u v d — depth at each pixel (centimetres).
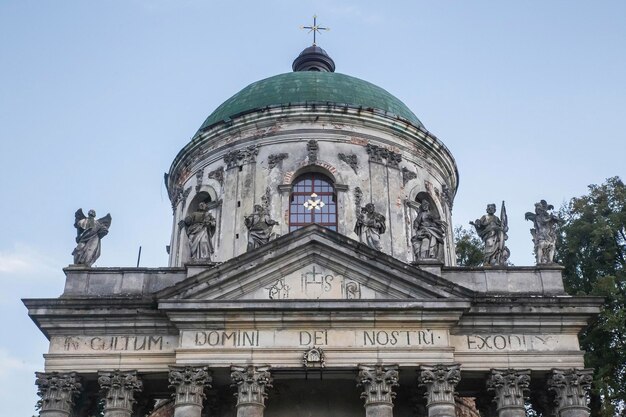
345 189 3316
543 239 2750
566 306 2556
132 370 2491
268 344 2461
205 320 2473
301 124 3462
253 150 3438
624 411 3616
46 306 2536
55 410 2428
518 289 2652
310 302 2473
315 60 4441
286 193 3303
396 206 3353
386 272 2533
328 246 2566
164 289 2492
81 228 2761
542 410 2628
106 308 2545
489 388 2500
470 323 2547
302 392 2756
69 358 2503
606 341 3634
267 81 3841
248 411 2367
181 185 3712
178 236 3562
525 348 2531
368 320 2486
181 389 2397
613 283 3578
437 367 2428
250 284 2539
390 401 2400
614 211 3994
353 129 3478
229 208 3341
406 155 3553
